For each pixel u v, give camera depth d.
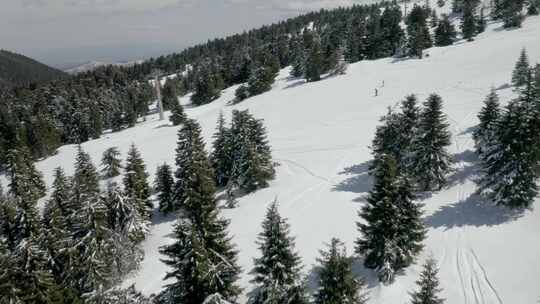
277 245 19.97
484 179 31.84
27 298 22.41
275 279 20.03
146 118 132.00
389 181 24.72
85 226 28.89
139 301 16.17
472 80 75.50
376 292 25.45
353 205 38.78
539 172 28.72
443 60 97.81
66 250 28.31
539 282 23.72
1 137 96.56
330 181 46.44
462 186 36.25
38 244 28.03
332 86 98.69
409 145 37.88
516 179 28.89
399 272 26.67
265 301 20.02
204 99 130.50
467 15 121.94
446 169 36.41
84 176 46.66
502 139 29.41
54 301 23.14
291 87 110.69
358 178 45.44
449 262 27.05
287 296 20.16
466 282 25.06
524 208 29.94
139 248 37.06
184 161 44.00
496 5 141.00
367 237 26.45
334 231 34.66
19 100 144.88
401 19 177.12
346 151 55.31
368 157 51.47
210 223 20.56
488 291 24.06
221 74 152.25
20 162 61.06
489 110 39.03
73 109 123.31
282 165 54.66
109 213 36.06
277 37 190.38
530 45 90.50
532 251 26.09
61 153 98.88
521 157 28.34
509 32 113.81
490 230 29.16
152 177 62.38
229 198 44.59
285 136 69.56
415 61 104.38
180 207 45.62
